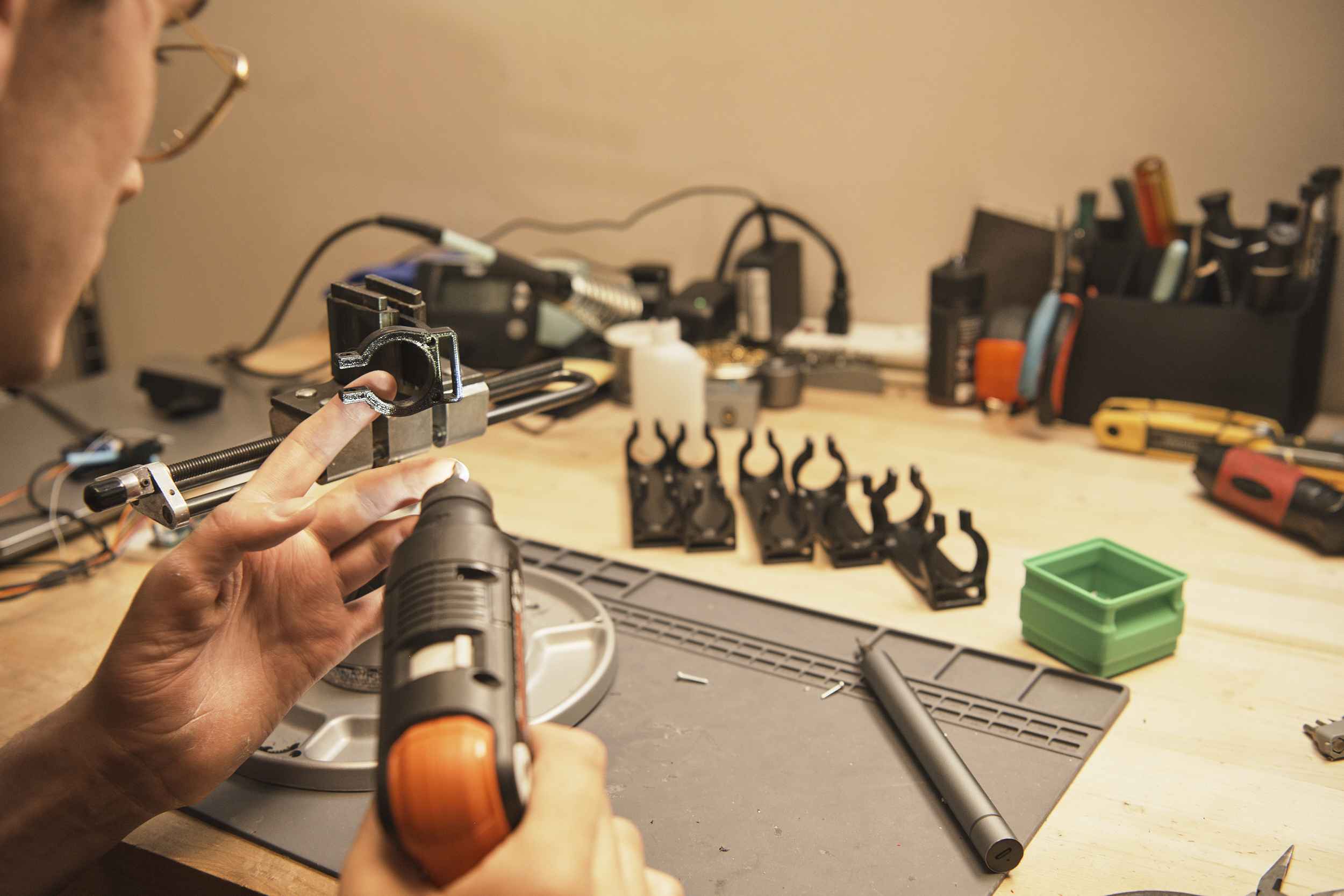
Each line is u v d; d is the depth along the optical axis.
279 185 1.91
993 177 1.36
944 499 1.05
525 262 1.29
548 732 0.44
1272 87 1.18
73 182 0.41
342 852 0.60
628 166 1.59
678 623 0.83
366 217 1.85
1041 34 1.28
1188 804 0.62
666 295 1.46
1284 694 0.73
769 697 0.73
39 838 0.58
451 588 0.44
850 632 0.81
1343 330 1.22
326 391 0.61
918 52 1.35
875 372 1.35
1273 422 1.11
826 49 1.40
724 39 1.46
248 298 2.04
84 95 0.40
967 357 1.27
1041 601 0.78
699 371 1.17
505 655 0.42
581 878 0.39
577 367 1.35
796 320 1.51
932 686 0.74
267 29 1.80
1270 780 0.64
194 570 0.53
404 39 1.69
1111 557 0.83
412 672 0.41
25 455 1.14
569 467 1.15
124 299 2.18
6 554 0.93
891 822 0.61
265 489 0.53
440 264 1.41
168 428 1.21
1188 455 1.11
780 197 1.50
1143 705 0.72
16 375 0.47
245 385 1.36
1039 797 0.63
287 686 0.63
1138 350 1.18
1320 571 0.90
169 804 0.60
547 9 1.56
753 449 1.19
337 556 0.64
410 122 1.74
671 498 0.97
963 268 1.28
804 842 0.60
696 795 0.64
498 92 1.65
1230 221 1.13
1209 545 0.94
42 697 0.75
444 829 0.37
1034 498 1.04
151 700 0.56
